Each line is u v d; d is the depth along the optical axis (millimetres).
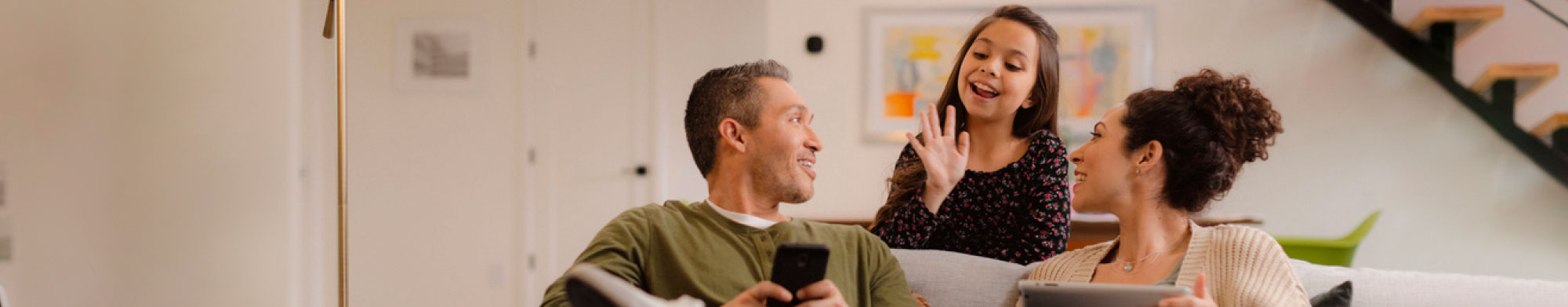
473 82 5340
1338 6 5512
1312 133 5531
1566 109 5539
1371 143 5512
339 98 2459
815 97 5715
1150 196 1905
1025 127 2385
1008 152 2371
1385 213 5496
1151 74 5578
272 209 4332
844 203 5680
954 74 2463
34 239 4137
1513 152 5438
